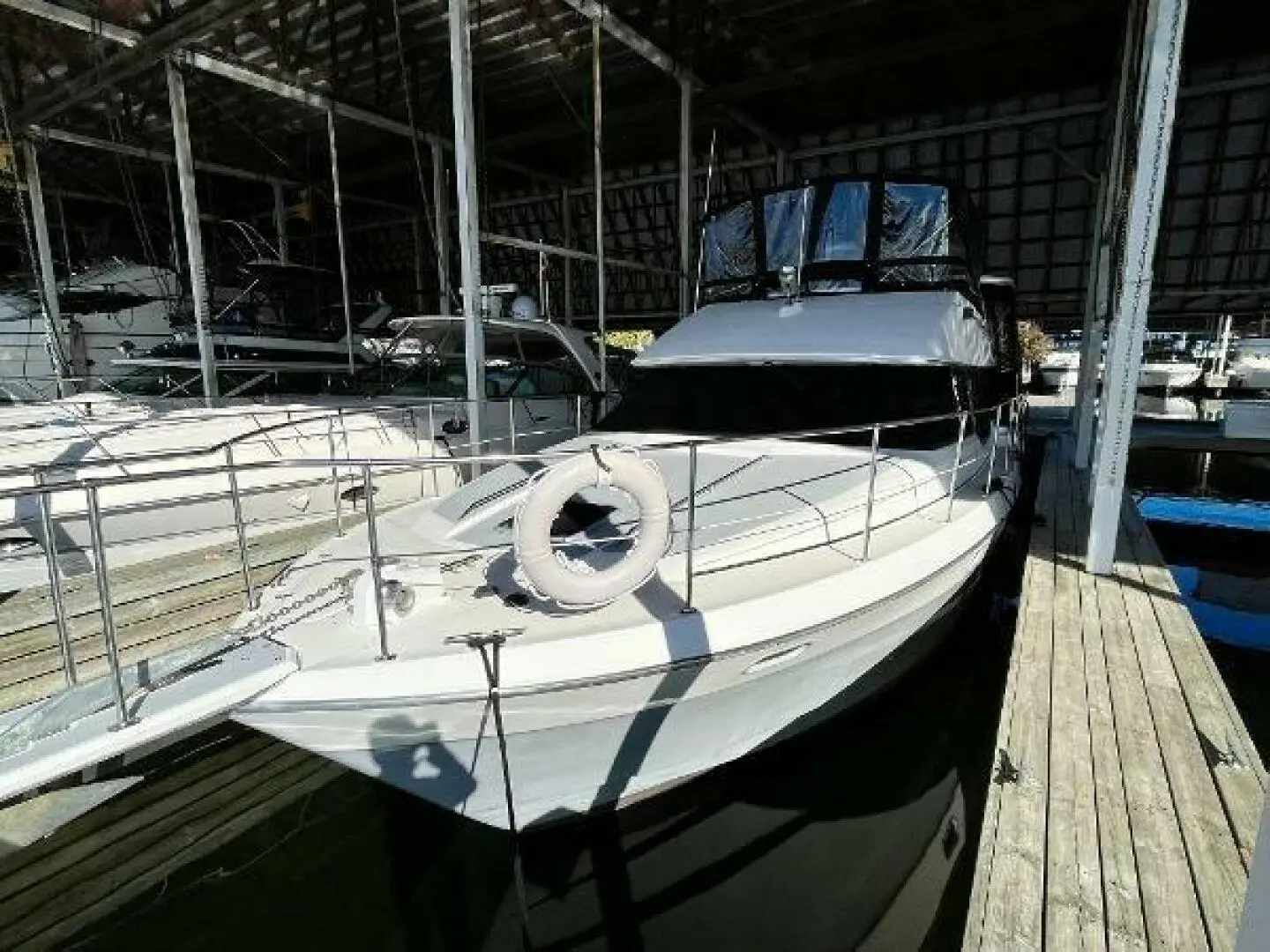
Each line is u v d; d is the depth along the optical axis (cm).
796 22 859
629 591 248
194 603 394
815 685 311
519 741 250
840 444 388
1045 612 406
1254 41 855
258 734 409
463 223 559
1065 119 1002
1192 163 969
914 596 315
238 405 745
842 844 334
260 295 893
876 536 323
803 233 484
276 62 971
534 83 1021
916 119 1102
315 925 300
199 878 325
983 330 517
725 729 293
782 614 264
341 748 243
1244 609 662
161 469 484
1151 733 289
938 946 277
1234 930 199
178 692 221
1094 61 906
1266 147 920
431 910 304
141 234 1201
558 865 315
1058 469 859
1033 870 221
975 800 363
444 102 1072
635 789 296
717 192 1306
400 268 1747
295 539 503
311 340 919
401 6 830
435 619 251
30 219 1466
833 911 298
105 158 1326
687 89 843
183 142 818
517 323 700
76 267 1352
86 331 1006
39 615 374
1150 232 419
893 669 368
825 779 367
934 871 316
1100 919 203
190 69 827
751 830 340
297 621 254
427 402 607
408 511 360
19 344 973
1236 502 817
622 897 308
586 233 1505
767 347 430
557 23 855
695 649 247
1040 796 253
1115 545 462
